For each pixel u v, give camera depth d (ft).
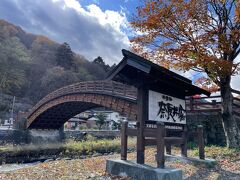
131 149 82.07
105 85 83.82
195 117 70.38
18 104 243.81
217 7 52.08
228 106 54.60
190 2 49.26
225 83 55.06
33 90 290.35
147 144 30.53
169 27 52.19
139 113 30.78
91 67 376.27
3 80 248.52
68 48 359.25
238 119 62.03
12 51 268.82
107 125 219.82
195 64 49.80
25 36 399.44
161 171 26.27
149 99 31.55
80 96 97.71
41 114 124.67
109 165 31.55
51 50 372.99
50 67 328.29
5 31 309.83
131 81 31.96
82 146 92.99
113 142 103.14
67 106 117.50
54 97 114.73
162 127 28.58
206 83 58.90
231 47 52.47
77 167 35.19
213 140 66.03
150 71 29.27
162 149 28.17
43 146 90.48
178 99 38.11
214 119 67.10
